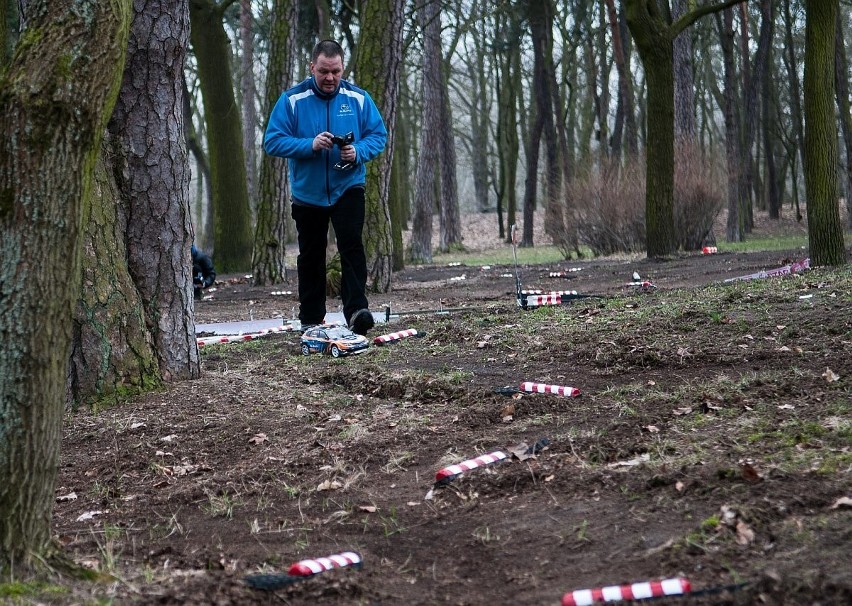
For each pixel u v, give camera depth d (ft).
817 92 40.14
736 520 10.82
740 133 150.51
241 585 10.64
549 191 99.50
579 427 16.40
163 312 22.09
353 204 25.93
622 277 52.80
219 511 14.15
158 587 10.71
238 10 111.96
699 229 86.38
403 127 148.56
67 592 10.14
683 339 23.09
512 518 12.62
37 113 10.12
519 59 138.92
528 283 52.65
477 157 186.91
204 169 121.90
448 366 22.89
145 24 21.27
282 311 43.83
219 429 18.42
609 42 133.80
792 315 24.64
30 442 10.39
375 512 13.61
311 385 22.03
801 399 16.55
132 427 18.72
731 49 102.37
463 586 10.74
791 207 167.84
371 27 46.44
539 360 22.89
